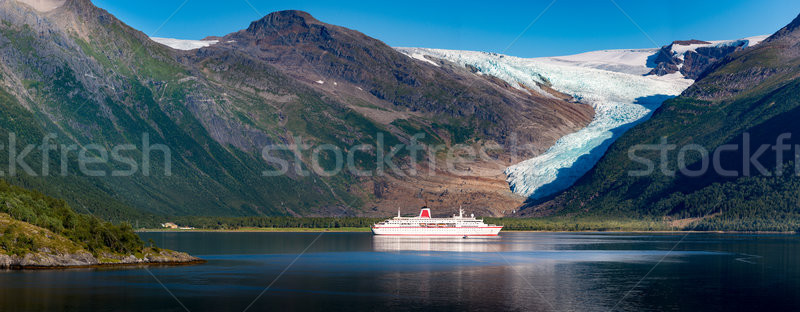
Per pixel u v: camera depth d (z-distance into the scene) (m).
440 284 179.12
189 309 142.38
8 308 138.50
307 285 175.88
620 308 146.88
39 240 192.12
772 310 144.75
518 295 161.50
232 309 143.12
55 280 169.38
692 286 176.62
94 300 147.62
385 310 143.12
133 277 178.62
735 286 177.00
